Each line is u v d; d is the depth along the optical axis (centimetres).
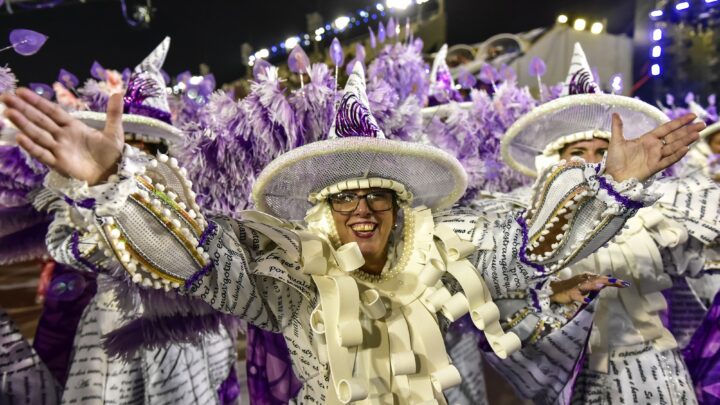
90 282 290
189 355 279
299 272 182
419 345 182
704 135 335
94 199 141
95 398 267
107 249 153
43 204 250
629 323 253
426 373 180
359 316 182
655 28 502
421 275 187
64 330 287
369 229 190
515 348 184
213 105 255
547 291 205
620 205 165
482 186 316
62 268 287
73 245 185
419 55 311
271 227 184
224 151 247
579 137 275
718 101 481
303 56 253
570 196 171
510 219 193
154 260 156
